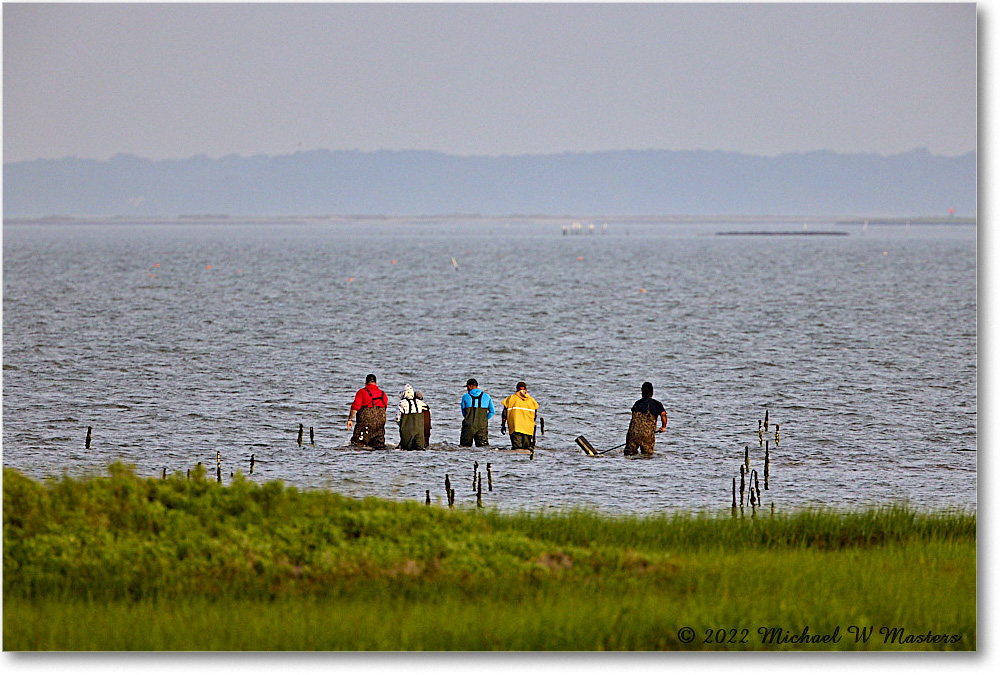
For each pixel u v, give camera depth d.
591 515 82.75
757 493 101.88
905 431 143.88
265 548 63.56
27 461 118.88
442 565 64.12
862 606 58.59
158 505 67.00
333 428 141.88
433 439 133.38
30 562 60.12
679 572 64.50
